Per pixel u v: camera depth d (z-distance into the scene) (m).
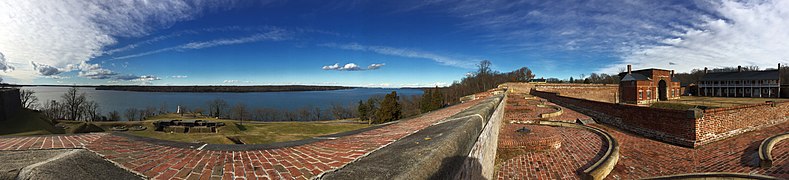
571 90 39.25
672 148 8.59
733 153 7.59
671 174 6.52
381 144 3.04
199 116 68.00
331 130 42.28
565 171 6.57
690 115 8.68
